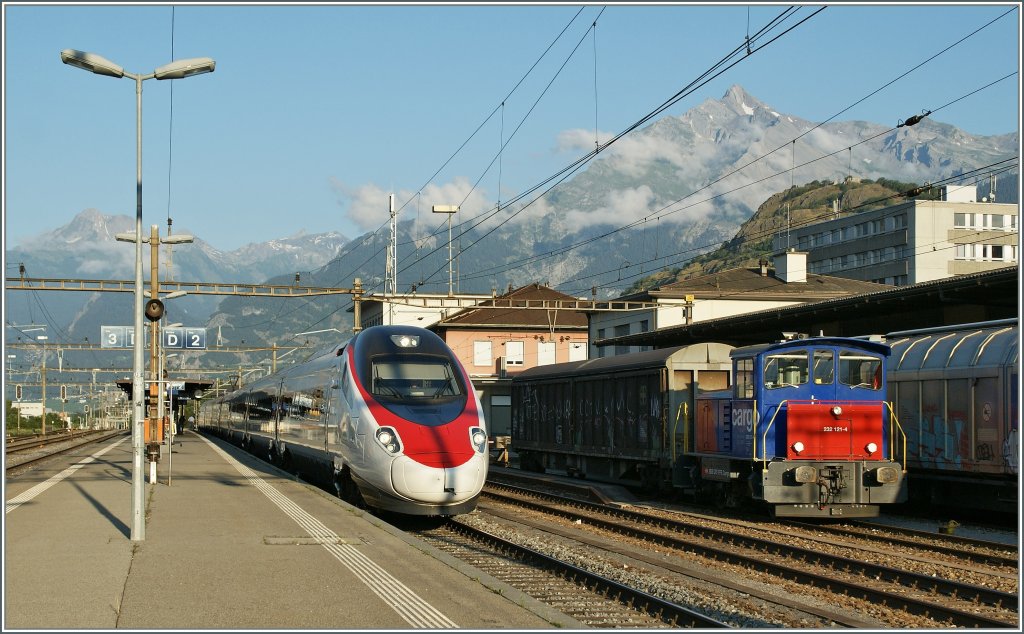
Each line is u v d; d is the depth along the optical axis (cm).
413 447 1872
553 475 3322
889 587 1315
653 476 2573
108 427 13800
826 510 1978
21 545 1450
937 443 2067
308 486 2462
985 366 1945
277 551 1390
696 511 2273
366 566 1262
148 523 1719
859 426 2016
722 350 2464
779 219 17350
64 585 1131
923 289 2677
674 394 2439
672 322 5694
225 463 3506
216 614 983
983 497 2000
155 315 2356
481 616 974
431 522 2073
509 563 1502
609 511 2250
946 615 1123
